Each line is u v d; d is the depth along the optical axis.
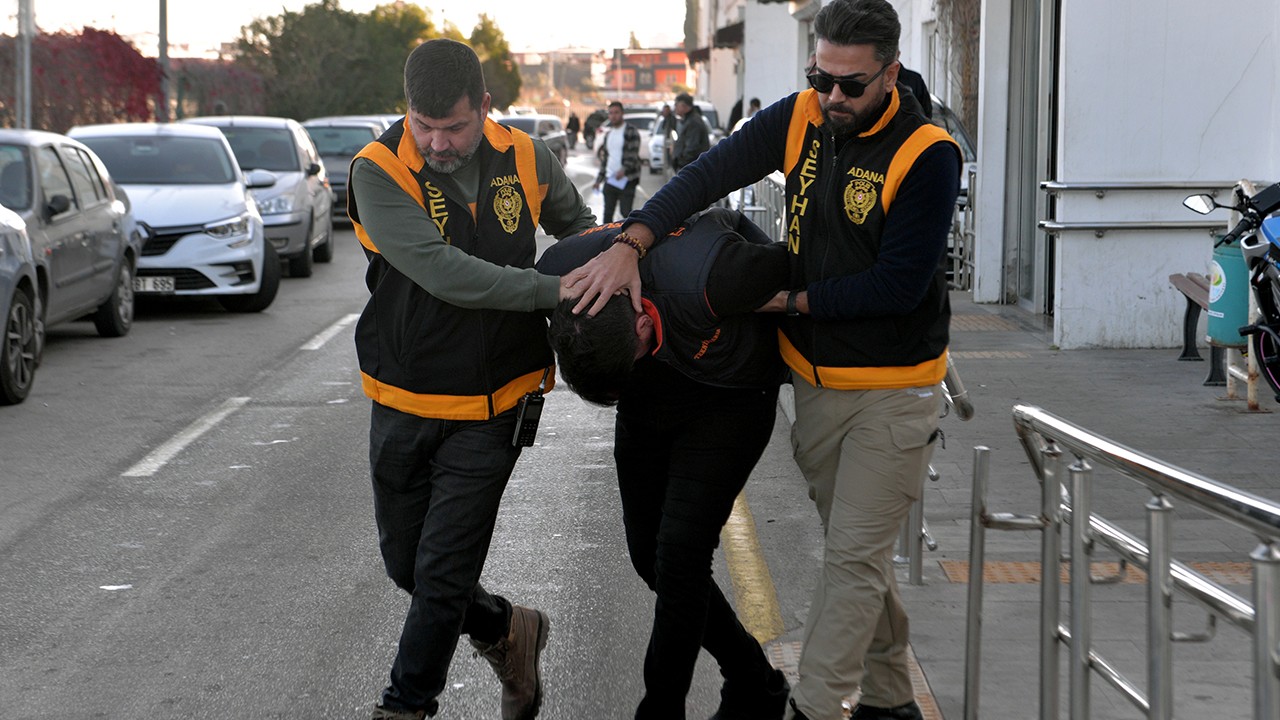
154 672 4.65
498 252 3.63
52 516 6.50
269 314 13.45
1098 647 4.45
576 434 8.27
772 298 3.49
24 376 9.16
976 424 7.96
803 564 5.79
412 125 3.50
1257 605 2.37
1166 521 2.82
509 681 4.11
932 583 5.33
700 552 3.60
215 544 6.07
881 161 3.41
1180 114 9.84
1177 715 3.89
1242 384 8.90
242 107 35.50
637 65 151.50
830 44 3.34
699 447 3.58
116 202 11.94
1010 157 12.62
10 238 9.05
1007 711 4.13
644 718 3.75
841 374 3.55
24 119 21.84
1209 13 9.71
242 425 8.44
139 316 13.32
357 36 43.12
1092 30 9.77
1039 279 12.06
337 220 23.50
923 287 3.41
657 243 3.51
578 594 5.41
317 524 6.36
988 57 12.53
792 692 3.62
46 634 5.01
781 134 3.61
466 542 3.67
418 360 3.61
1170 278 9.34
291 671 4.66
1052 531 3.46
